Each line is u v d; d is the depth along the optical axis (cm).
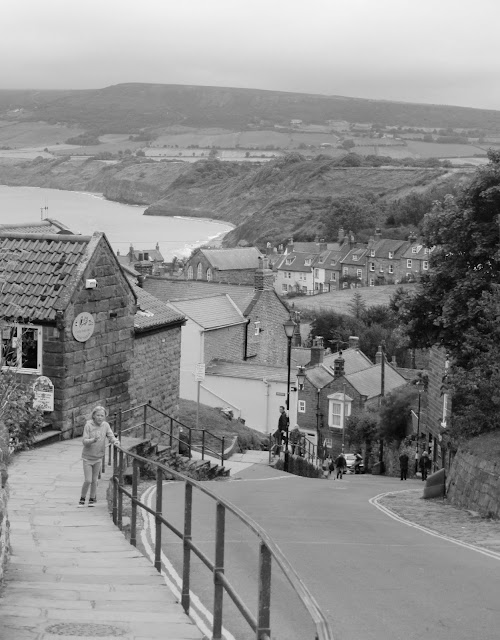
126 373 2933
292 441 4472
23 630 935
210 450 3675
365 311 11950
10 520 1641
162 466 1210
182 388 6006
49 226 4178
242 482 2975
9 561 1248
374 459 6216
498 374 2603
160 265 15512
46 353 2639
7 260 2784
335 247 19562
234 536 1622
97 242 2778
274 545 745
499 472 2258
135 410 3288
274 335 6669
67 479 2109
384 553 1545
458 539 1806
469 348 2795
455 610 1144
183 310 6025
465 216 3212
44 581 1166
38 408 2620
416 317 3412
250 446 4397
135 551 1390
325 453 6053
